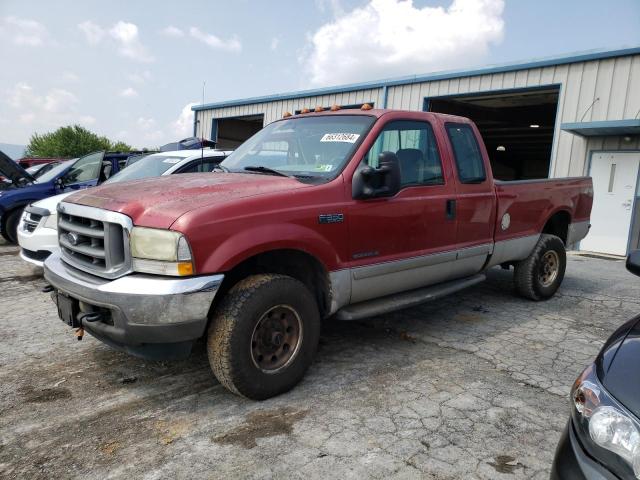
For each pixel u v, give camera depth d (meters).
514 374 3.99
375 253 4.00
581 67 11.34
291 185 3.64
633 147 10.84
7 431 3.09
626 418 1.78
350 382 3.79
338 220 3.70
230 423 3.19
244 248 3.17
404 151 4.30
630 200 11.00
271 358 3.49
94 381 3.79
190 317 3.02
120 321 3.02
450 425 3.19
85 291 3.17
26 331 4.86
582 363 4.25
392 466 2.75
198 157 7.66
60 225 3.77
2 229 9.42
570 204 6.29
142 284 3.00
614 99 10.86
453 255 4.70
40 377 3.85
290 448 2.91
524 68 12.21
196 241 3.00
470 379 3.88
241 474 2.67
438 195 4.49
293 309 3.50
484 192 4.98
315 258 3.65
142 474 2.67
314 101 17.67
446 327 5.11
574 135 11.61
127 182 3.93
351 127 4.23
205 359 4.20
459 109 16.05
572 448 1.93
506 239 5.38
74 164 9.92
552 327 5.18
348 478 2.64
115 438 3.02
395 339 4.75
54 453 2.87
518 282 6.02
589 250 11.63
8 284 6.70
